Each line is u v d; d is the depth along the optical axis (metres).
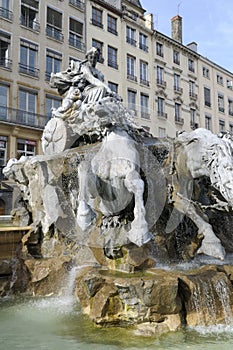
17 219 10.50
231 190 6.17
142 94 37.94
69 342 5.01
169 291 5.14
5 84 30.00
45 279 7.19
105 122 6.98
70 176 8.62
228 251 8.01
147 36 39.66
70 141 9.93
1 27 30.08
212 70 49.38
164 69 41.03
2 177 28.22
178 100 42.38
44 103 32.41
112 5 38.38
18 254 7.96
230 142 6.73
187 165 7.04
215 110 49.31
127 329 5.21
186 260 6.91
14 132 29.80
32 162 9.53
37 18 32.53
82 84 10.64
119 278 5.38
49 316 6.10
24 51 31.58
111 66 35.72
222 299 5.52
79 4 35.34
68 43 34.38
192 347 4.74
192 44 47.06
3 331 5.49
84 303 5.88
